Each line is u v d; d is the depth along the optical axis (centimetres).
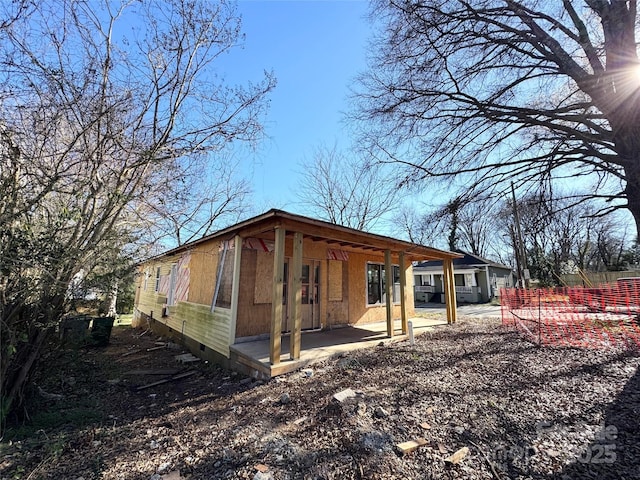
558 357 527
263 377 488
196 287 809
